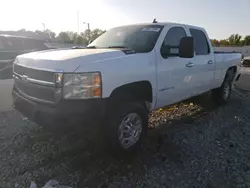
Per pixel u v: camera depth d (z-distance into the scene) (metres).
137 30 4.18
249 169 3.06
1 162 3.10
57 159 3.17
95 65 2.82
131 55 3.29
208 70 4.99
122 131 3.18
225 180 2.84
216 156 3.39
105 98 2.86
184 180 2.84
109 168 3.02
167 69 3.78
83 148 3.45
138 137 3.42
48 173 2.88
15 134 3.93
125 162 3.19
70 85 2.71
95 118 2.84
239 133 4.25
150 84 3.51
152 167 3.09
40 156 3.23
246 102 6.59
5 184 2.67
